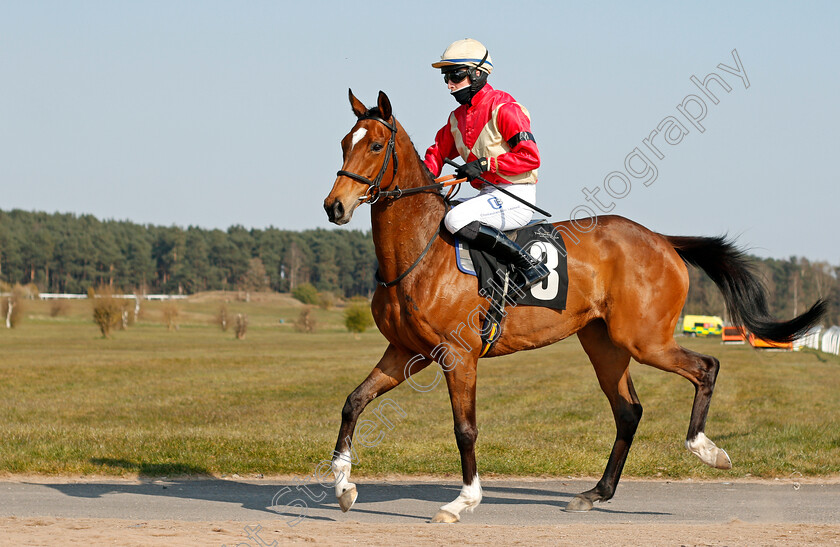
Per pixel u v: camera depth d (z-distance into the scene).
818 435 9.48
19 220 145.12
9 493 6.20
